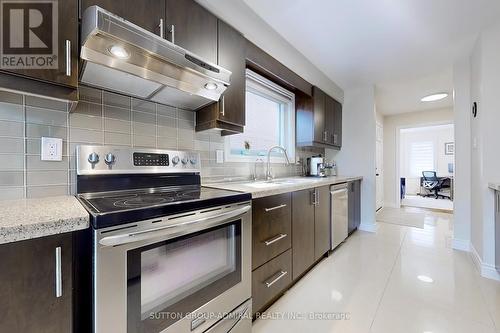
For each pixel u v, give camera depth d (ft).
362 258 8.27
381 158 18.17
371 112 11.96
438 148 27.71
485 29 7.00
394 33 7.28
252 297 4.79
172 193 4.38
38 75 2.93
